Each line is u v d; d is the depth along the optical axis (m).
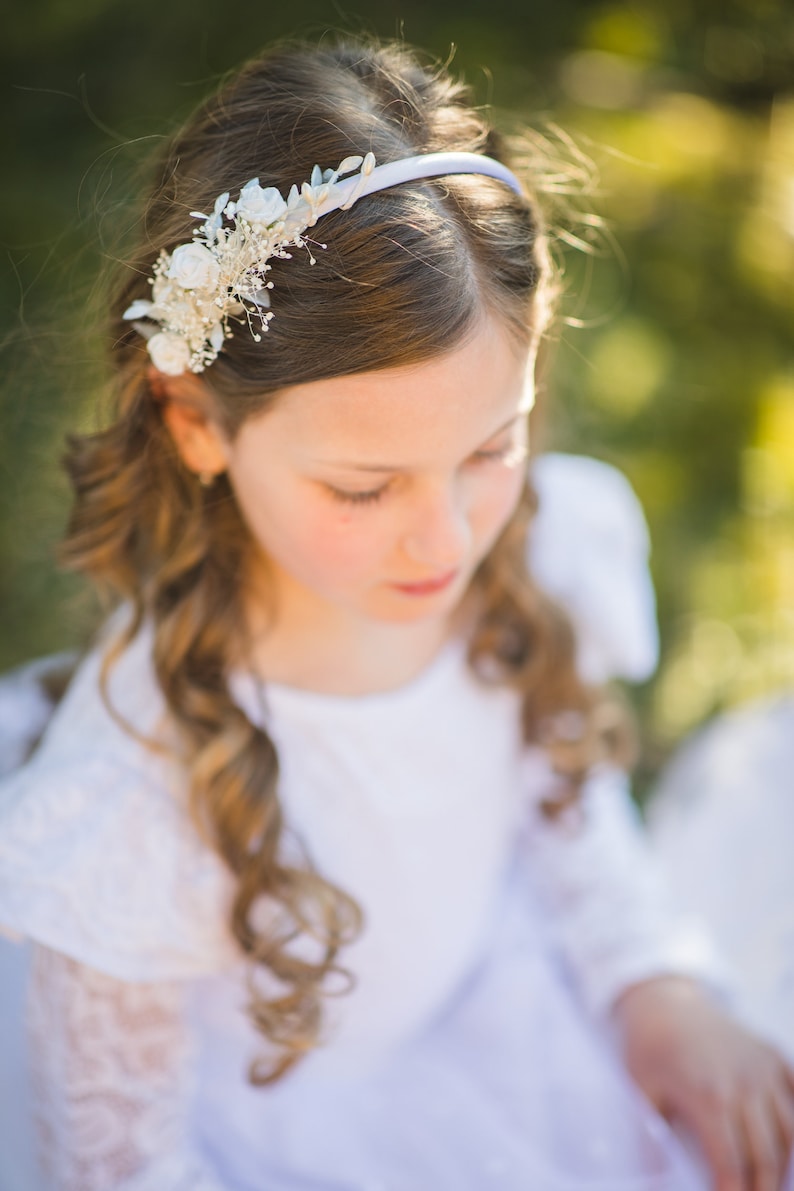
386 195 0.98
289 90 1.06
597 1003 1.45
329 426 0.99
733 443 2.88
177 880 1.19
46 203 2.73
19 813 1.14
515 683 1.44
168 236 1.07
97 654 1.32
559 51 3.21
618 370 2.73
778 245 3.10
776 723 1.93
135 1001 1.21
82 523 1.26
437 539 1.04
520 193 1.09
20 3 3.01
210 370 1.05
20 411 1.45
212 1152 1.36
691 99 3.33
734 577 2.74
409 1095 1.40
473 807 1.43
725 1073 1.31
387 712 1.31
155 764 1.20
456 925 1.44
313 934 1.22
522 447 1.15
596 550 1.60
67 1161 1.22
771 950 1.64
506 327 1.01
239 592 1.27
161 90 2.89
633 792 2.47
